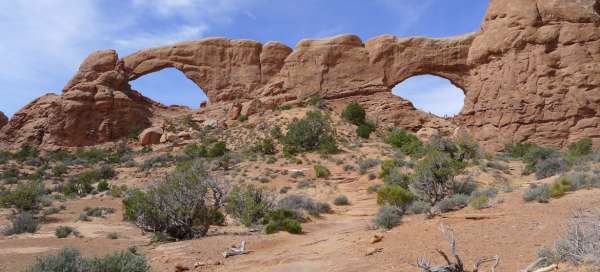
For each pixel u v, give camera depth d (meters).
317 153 45.12
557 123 53.78
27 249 15.69
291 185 34.41
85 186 38.38
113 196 34.88
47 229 21.55
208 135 60.12
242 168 40.75
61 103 70.62
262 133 55.19
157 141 63.91
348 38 73.00
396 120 64.88
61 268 8.62
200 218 17.50
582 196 12.94
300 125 47.59
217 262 11.84
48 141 69.00
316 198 30.31
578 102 53.38
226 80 75.75
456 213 13.98
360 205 27.42
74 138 68.50
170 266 11.83
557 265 6.66
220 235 17.11
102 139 68.62
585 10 56.72
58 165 54.56
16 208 28.48
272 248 13.91
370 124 59.59
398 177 29.14
